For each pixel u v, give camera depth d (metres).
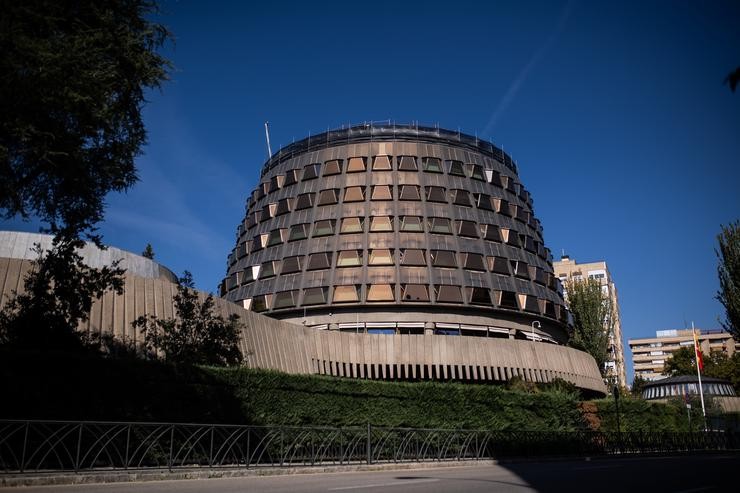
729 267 46.41
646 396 89.19
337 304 59.09
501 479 17.56
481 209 66.81
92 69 19.08
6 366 19.36
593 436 36.91
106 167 21.33
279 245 65.31
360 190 65.19
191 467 19.98
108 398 21.36
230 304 40.75
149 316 32.59
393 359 53.34
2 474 15.78
